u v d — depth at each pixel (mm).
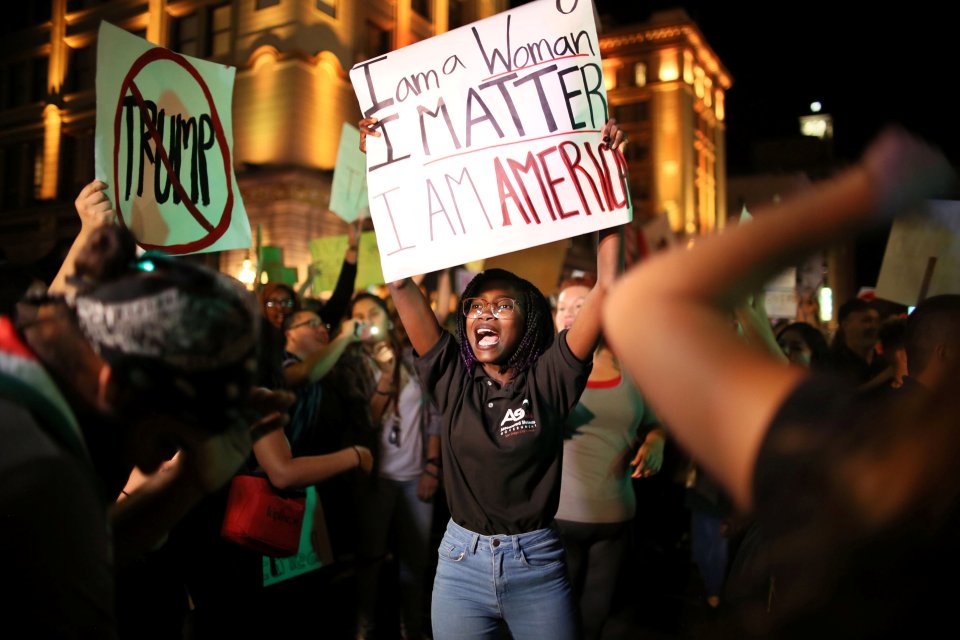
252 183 19500
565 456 3453
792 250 757
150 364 1013
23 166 26078
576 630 2447
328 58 20453
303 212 19266
